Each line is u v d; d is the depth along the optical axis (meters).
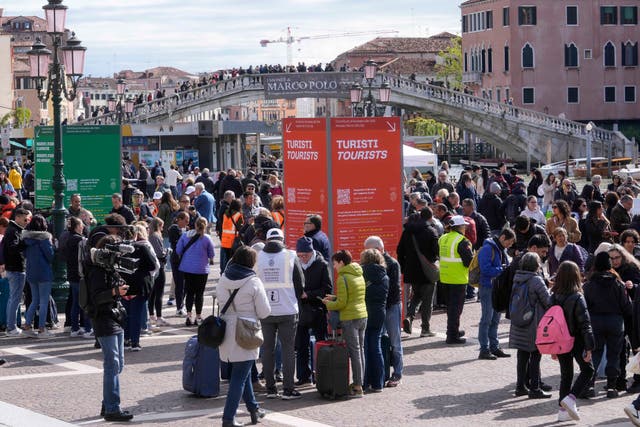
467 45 135.75
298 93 66.44
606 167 104.50
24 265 24.16
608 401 17.94
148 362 21.17
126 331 22.39
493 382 19.34
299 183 23.09
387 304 19.17
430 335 24.02
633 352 18.55
